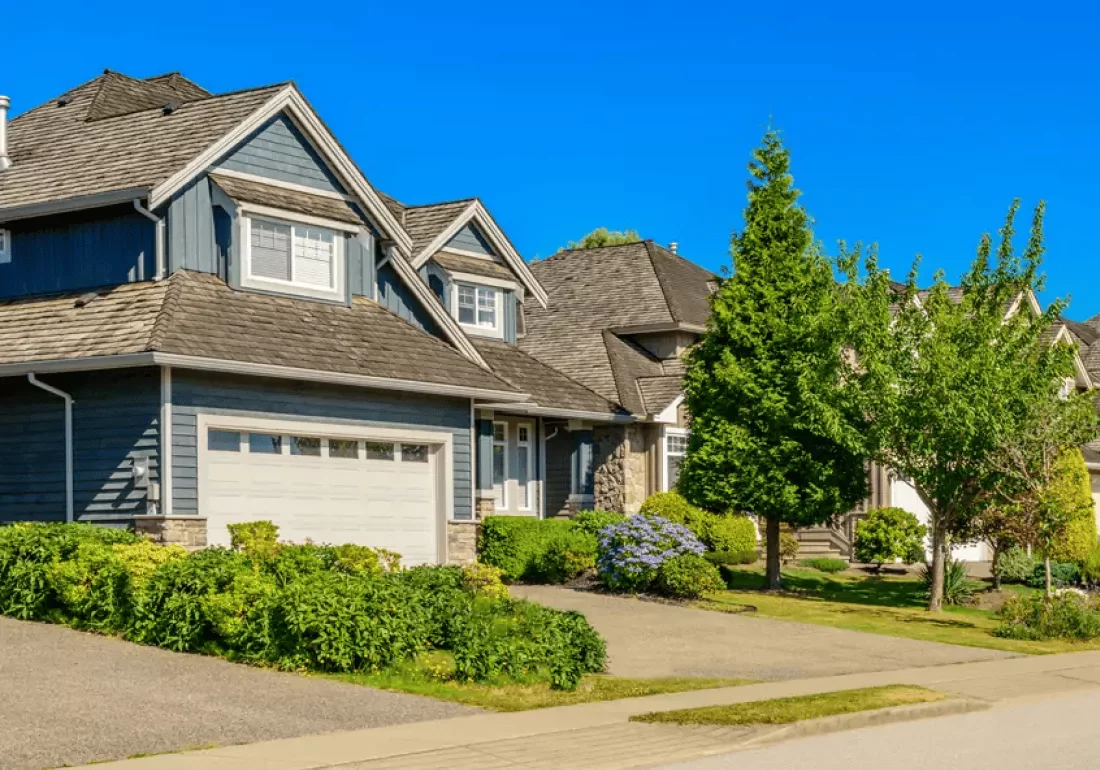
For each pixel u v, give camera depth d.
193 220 22.34
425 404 23.98
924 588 28.59
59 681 13.91
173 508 19.78
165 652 15.83
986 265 25.30
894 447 24.92
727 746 12.57
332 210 24.11
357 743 11.98
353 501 22.84
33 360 20.17
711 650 19.70
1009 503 24.55
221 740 11.92
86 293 22.45
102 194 21.81
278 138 23.78
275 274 23.20
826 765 11.75
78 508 20.55
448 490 24.30
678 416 33.19
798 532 36.03
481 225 30.91
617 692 15.56
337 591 15.59
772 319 27.33
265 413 21.20
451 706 14.06
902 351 24.84
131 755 11.19
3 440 21.41
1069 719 14.77
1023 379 24.17
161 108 24.59
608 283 38.06
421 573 18.17
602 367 33.72
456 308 30.05
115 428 20.28
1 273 23.70
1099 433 25.55
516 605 17.08
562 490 32.94
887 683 17.02
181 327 20.30
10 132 26.73
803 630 22.17
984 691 16.70
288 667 15.21
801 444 27.27
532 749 11.99
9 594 17.72
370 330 23.94
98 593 16.81
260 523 19.45
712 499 27.91
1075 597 25.39
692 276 39.59
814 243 26.34
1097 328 53.50
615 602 24.23
